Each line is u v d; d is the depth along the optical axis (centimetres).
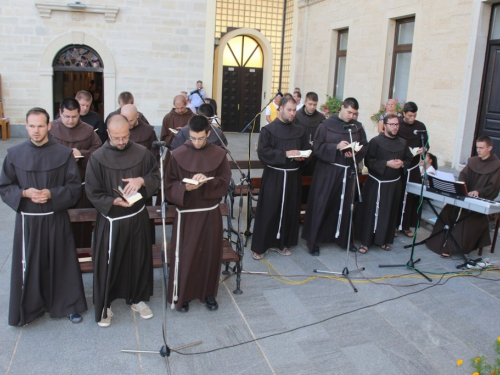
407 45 862
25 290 326
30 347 316
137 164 334
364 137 489
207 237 358
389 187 499
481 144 491
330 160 474
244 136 1449
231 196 425
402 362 319
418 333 355
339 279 441
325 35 1109
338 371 306
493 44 700
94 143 457
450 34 745
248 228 527
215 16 1284
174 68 1224
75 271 341
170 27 1199
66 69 1171
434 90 781
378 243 505
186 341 332
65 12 1130
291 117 462
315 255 496
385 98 912
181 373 297
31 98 1155
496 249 538
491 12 698
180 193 335
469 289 431
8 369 293
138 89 1212
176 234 356
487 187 491
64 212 334
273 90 1504
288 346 332
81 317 351
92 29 1154
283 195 469
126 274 346
